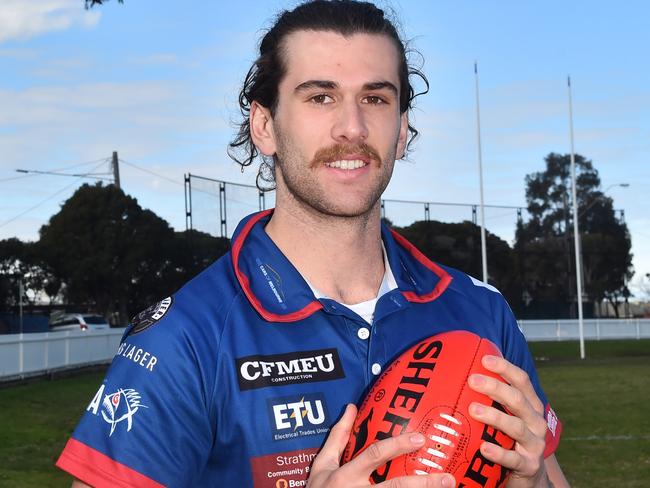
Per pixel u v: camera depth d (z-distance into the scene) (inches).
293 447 76.5
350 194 81.0
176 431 76.0
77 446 76.7
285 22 85.1
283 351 79.7
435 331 86.2
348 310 82.2
